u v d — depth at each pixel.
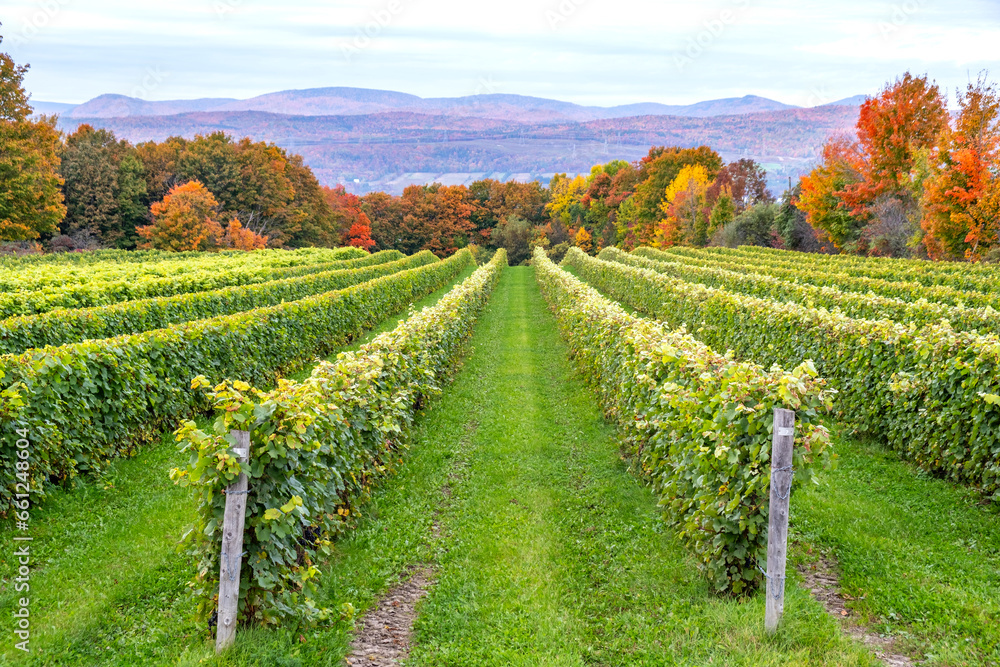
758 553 5.07
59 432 7.26
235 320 12.31
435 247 109.94
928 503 7.03
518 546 6.32
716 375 6.01
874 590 5.30
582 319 14.10
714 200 79.44
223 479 4.31
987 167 31.30
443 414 11.02
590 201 114.00
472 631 4.93
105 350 8.48
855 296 15.26
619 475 8.19
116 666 4.41
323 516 5.88
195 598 5.14
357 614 5.14
